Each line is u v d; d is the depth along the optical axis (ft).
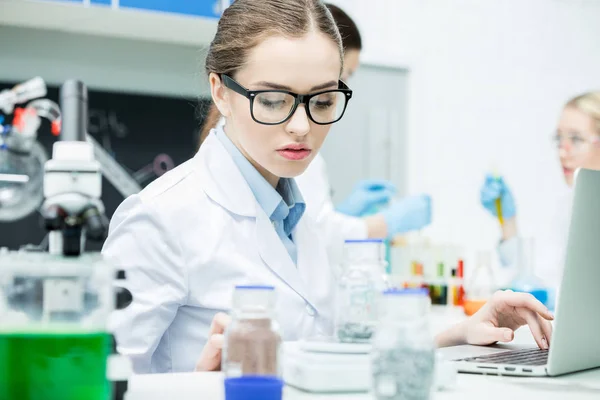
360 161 13.67
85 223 3.14
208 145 5.74
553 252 13.60
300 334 5.38
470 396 3.46
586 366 4.27
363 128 13.70
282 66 4.72
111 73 12.50
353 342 3.68
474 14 14.56
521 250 9.26
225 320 4.31
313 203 7.06
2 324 2.83
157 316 5.12
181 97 12.88
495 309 5.08
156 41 12.78
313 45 4.78
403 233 10.64
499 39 14.70
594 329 4.22
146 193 5.42
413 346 2.93
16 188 10.68
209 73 5.42
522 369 4.06
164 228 5.16
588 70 15.01
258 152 4.99
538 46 14.94
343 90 4.95
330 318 5.77
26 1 10.71
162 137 12.68
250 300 3.12
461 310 9.30
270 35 4.79
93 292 2.89
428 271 10.08
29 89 10.85
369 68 13.73
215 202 5.43
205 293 5.27
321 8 5.01
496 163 14.64
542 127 14.97
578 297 4.01
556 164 14.99
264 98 4.79
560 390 3.65
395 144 13.93
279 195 5.61
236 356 3.08
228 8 5.31
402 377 2.90
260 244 5.41
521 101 14.84
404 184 13.98
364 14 13.94
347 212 10.73
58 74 12.22
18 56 12.01
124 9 11.08
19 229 11.32
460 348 4.89
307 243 5.85
